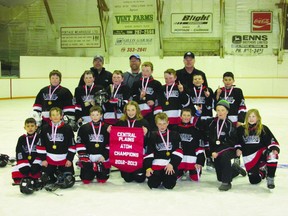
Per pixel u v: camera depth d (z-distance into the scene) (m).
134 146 5.39
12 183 5.50
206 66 20.55
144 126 5.56
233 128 5.44
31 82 20.83
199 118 6.13
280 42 20.17
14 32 21.73
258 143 5.33
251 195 4.96
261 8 20.31
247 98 20.56
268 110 15.16
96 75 6.96
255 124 5.31
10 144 8.53
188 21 20.62
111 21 21.06
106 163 5.55
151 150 5.32
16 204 4.60
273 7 20.22
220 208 4.45
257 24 20.44
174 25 20.72
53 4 21.36
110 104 6.29
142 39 20.92
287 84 20.44
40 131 5.46
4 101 19.14
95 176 5.88
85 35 21.33
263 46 20.53
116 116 6.34
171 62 20.58
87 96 6.32
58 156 5.35
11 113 14.46
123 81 6.89
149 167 5.29
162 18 20.75
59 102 6.16
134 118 5.61
